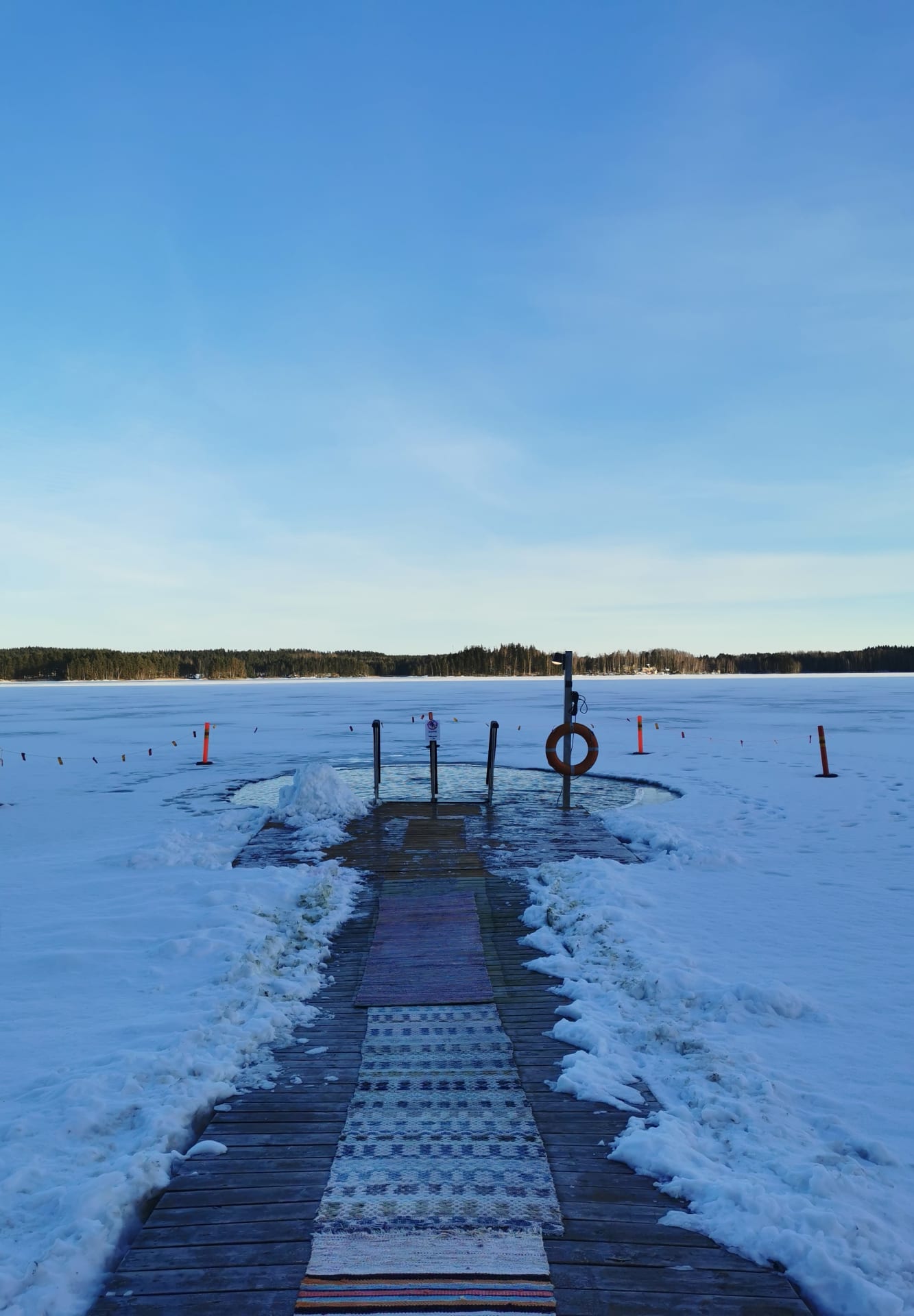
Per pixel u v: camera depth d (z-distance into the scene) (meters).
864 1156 3.09
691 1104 3.46
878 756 16.66
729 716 29.45
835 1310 2.33
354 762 16.30
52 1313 2.29
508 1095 3.54
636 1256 2.50
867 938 5.73
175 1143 3.12
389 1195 2.78
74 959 5.31
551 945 5.54
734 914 6.28
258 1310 2.27
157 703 45.12
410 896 6.73
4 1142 3.10
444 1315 2.25
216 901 6.46
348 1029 4.29
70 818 10.81
